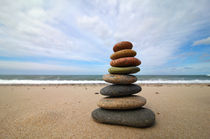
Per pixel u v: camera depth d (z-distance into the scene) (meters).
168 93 7.66
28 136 2.41
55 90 8.82
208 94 7.24
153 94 7.29
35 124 2.92
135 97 3.21
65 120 3.22
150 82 16.25
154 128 2.78
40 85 12.16
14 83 13.58
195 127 2.83
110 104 3.01
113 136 2.44
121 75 3.33
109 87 3.36
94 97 6.42
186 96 6.62
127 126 2.86
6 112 3.80
